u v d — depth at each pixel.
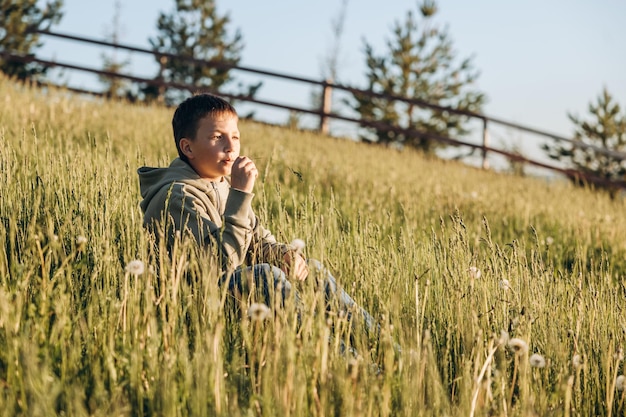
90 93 14.28
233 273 2.97
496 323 2.84
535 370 2.55
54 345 2.28
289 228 3.82
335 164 8.71
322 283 2.62
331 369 2.26
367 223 3.58
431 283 3.35
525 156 15.16
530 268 4.16
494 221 6.88
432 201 7.41
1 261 2.76
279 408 2.06
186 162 3.36
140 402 2.07
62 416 1.95
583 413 2.52
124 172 4.56
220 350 2.28
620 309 3.27
